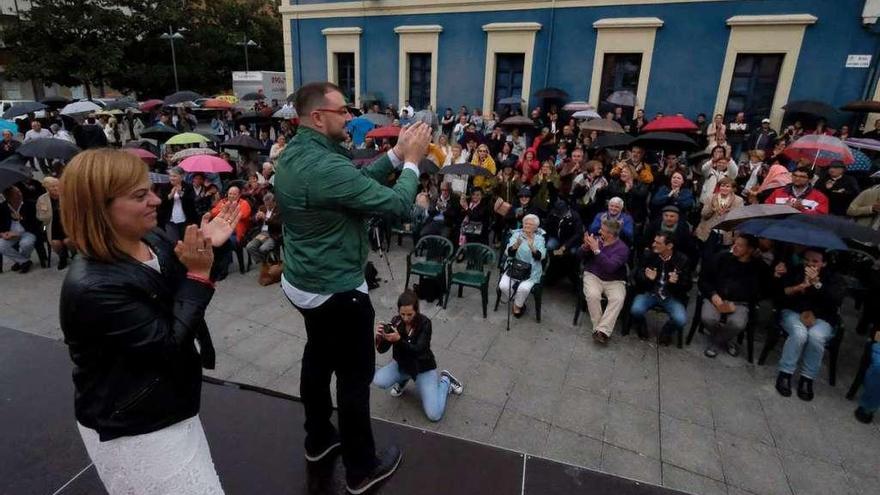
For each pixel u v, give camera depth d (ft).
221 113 54.13
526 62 38.65
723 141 25.66
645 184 21.91
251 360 14.01
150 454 4.05
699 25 32.68
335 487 6.70
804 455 10.87
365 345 6.15
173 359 3.94
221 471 6.88
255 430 7.68
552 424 11.63
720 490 9.87
